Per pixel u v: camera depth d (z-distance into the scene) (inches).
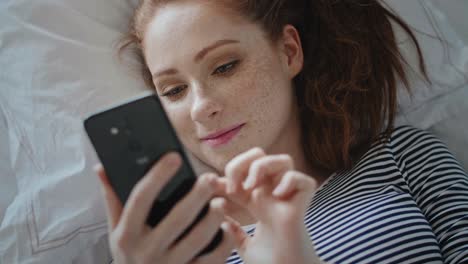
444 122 41.1
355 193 33.3
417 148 36.9
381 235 29.9
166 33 30.4
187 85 31.3
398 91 40.4
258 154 20.7
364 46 38.4
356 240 29.8
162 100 33.1
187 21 30.1
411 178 36.0
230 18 30.3
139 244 18.5
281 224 19.7
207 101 29.7
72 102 36.5
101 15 39.1
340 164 36.0
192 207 18.6
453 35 40.3
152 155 18.7
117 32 39.2
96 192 35.9
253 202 20.5
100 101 37.1
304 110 37.6
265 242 21.0
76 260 37.3
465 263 29.7
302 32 38.3
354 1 38.7
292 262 20.1
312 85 37.2
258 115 30.9
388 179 34.4
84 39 38.1
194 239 19.5
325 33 38.6
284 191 19.3
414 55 39.9
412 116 40.8
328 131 36.3
